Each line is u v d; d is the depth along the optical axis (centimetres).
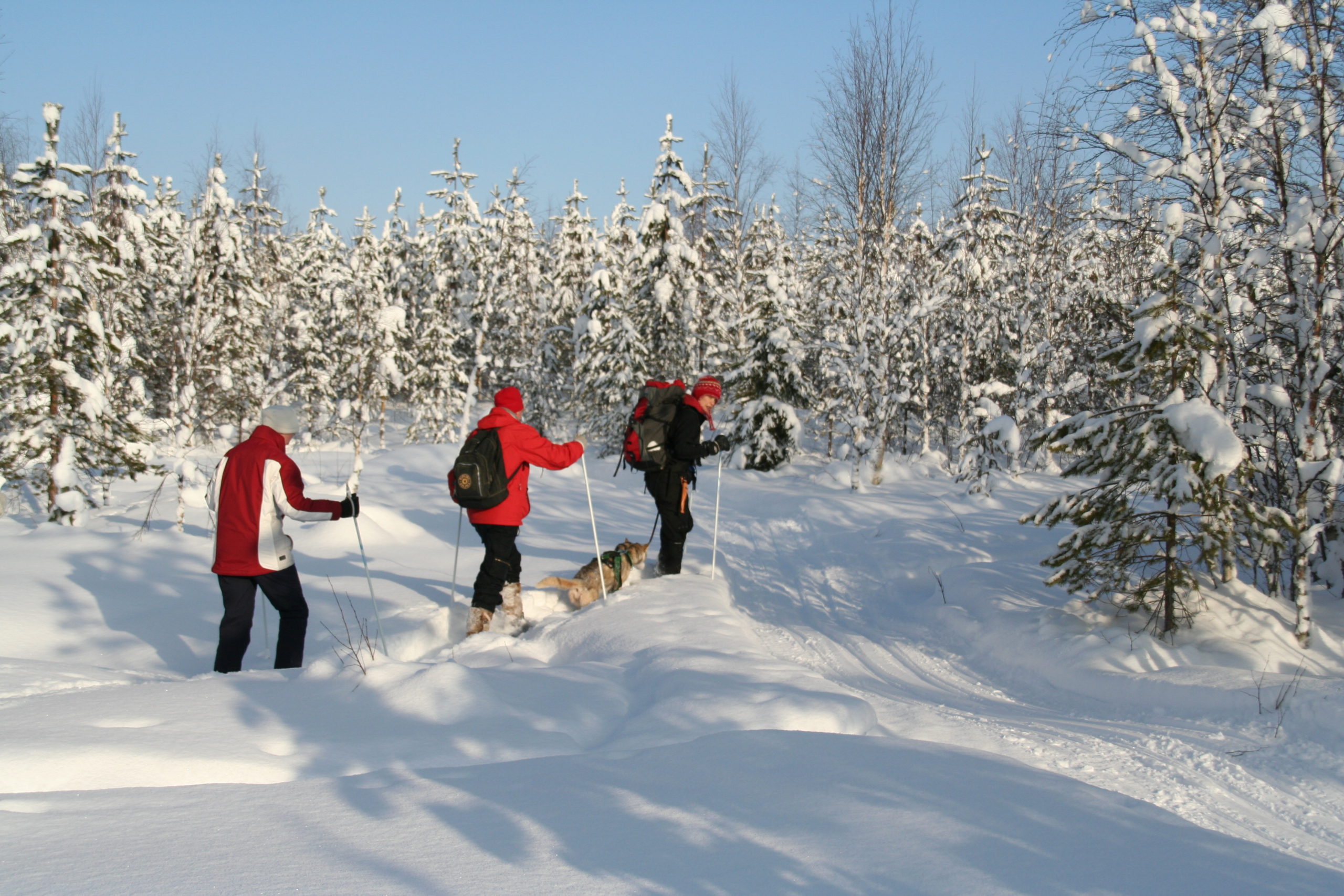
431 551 945
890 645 682
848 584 927
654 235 2248
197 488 1246
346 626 536
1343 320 678
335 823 235
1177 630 621
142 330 1819
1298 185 692
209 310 1822
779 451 1944
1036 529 1145
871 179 1698
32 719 329
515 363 2897
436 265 3144
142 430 1250
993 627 686
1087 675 567
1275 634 622
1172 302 629
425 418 3034
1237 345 726
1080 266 1625
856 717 369
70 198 1150
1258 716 470
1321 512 696
